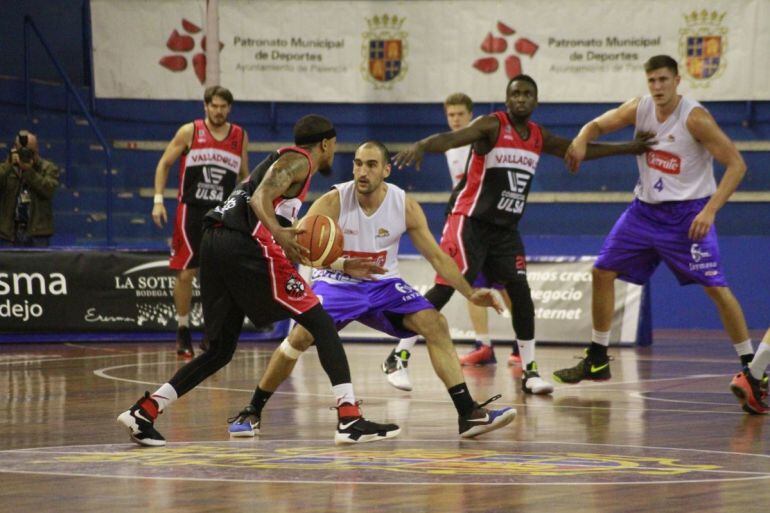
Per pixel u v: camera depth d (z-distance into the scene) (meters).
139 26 28.05
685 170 13.14
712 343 22.41
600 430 10.37
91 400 12.61
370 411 11.80
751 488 7.37
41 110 28.66
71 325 21.72
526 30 27.56
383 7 28.03
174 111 29.77
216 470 8.08
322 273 10.52
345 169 29.38
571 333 21.92
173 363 17.33
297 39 28.14
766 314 26.50
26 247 22.30
